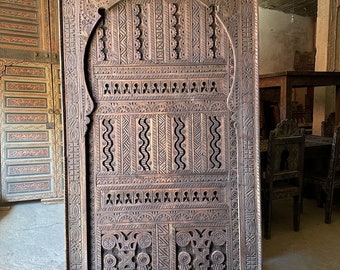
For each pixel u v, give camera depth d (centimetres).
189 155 174
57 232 280
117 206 173
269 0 683
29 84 365
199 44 172
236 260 173
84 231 171
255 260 171
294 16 773
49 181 377
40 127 372
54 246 248
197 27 172
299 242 244
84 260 170
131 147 173
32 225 299
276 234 261
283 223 286
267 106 573
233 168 173
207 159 174
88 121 170
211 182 174
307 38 792
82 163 170
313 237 254
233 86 171
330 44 443
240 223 172
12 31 354
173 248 174
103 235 173
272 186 253
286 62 771
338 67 444
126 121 173
